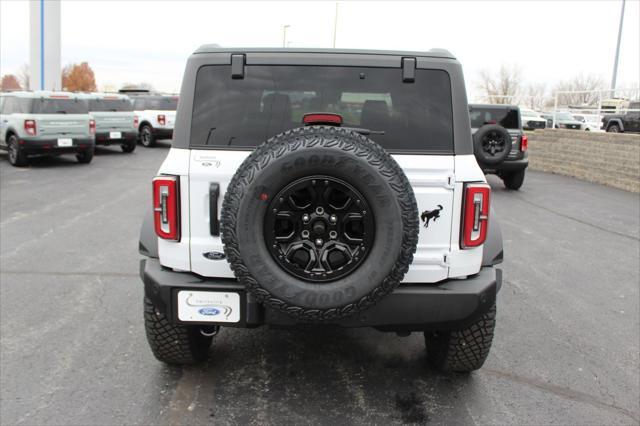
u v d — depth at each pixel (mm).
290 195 2857
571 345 4578
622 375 4070
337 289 2865
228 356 4199
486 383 3891
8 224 8609
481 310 3230
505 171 13531
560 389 3840
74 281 5898
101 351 4250
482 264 3449
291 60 3357
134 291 5617
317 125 3145
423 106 3330
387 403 3590
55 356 4156
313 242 2912
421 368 4078
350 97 3377
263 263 2865
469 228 3201
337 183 2842
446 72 3348
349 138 2854
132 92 28797
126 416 3381
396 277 2908
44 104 15297
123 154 20047
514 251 7672
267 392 3689
